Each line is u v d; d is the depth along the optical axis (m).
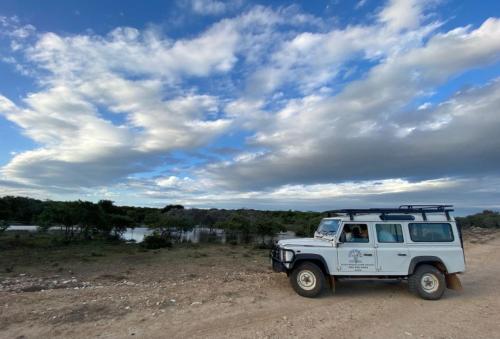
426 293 8.26
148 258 19.11
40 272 13.98
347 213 9.06
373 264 8.46
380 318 6.66
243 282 9.94
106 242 28.28
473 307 7.59
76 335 5.47
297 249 8.55
